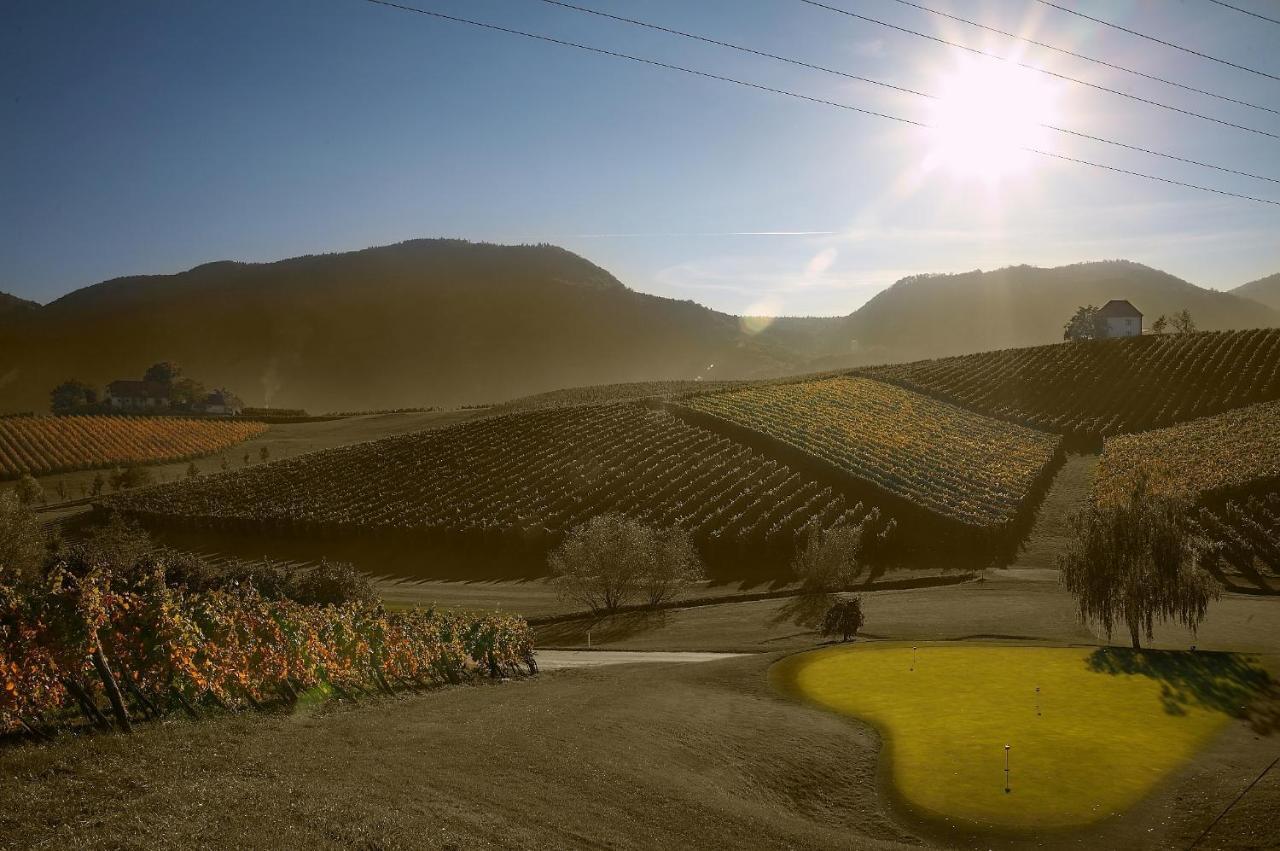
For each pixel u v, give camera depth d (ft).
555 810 49.42
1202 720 81.82
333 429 524.11
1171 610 121.70
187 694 65.21
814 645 142.00
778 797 63.52
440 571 256.32
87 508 351.67
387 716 68.54
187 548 294.87
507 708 76.84
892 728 80.64
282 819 40.24
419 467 337.11
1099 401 364.38
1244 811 60.95
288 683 75.05
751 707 87.97
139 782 42.93
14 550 179.93
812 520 239.30
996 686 95.76
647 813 52.13
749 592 212.43
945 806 62.64
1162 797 63.72
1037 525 256.73
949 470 290.15
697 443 320.50
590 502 281.54
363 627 89.40
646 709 81.51
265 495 329.93
